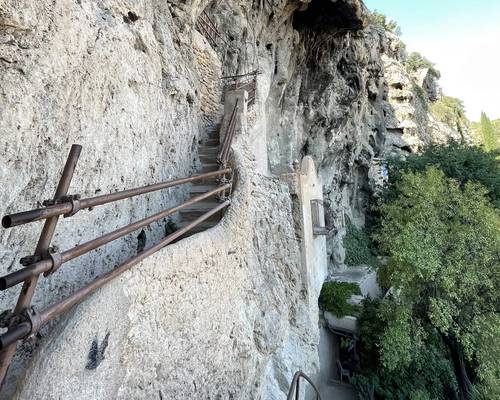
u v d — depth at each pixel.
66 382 1.20
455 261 8.09
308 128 12.06
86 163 2.31
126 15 3.16
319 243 8.74
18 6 1.75
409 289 8.33
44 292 1.81
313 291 6.42
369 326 8.42
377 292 12.52
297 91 11.20
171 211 2.03
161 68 3.91
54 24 2.06
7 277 0.94
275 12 9.25
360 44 13.70
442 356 8.16
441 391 7.75
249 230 3.57
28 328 0.99
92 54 2.43
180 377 1.97
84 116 2.31
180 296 2.07
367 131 17.27
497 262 8.15
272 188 5.59
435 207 8.96
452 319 8.03
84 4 2.48
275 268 4.74
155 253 1.92
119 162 2.76
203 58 6.04
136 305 1.67
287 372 4.61
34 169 1.85
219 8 7.65
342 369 8.73
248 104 6.42
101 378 1.38
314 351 5.70
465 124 33.31
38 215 1.08
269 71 9.07
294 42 10.69
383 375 7.95
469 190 9.17
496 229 8.16
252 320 3.32
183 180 2.39
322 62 11.73
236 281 3.03
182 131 4.40
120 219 2.72
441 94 33.91
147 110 3.34
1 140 1.64
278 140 10.41
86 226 2.24
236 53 7.70
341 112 13.28
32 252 1.79
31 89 1.84
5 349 1.01
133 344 1.62
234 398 2.61
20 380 1.16
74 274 2.08
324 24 10.71
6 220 0.99
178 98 4.33
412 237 8.27
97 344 1.38
